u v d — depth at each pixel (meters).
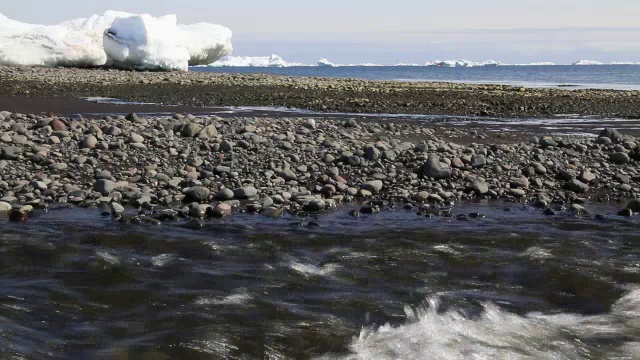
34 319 6.67
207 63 74.69
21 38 56.84
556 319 7.16
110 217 10.51
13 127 15.28
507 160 14.67
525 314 7.27
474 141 17.69
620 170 14.29
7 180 12.14
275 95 31.41
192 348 6.18
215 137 15.67
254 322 6.78
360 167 13.80
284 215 10.99
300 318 6.92
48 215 10.51
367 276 8.23
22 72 41.06
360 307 7.27
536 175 13.83
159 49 61.34
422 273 8.41
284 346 6.32
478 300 7.60
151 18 62.59
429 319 7.04
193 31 71.25
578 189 13.04
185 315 6.89
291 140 15.70
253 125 17.58
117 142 14.43
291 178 12.98
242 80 41.38
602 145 16.56
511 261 8.89
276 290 7.67
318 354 6.21
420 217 11.06
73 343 6.22
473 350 6.37
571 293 7.90
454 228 10.38
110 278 7.86
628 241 9.88
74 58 58.25
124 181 12.30
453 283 8.11
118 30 61.72
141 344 6.23
